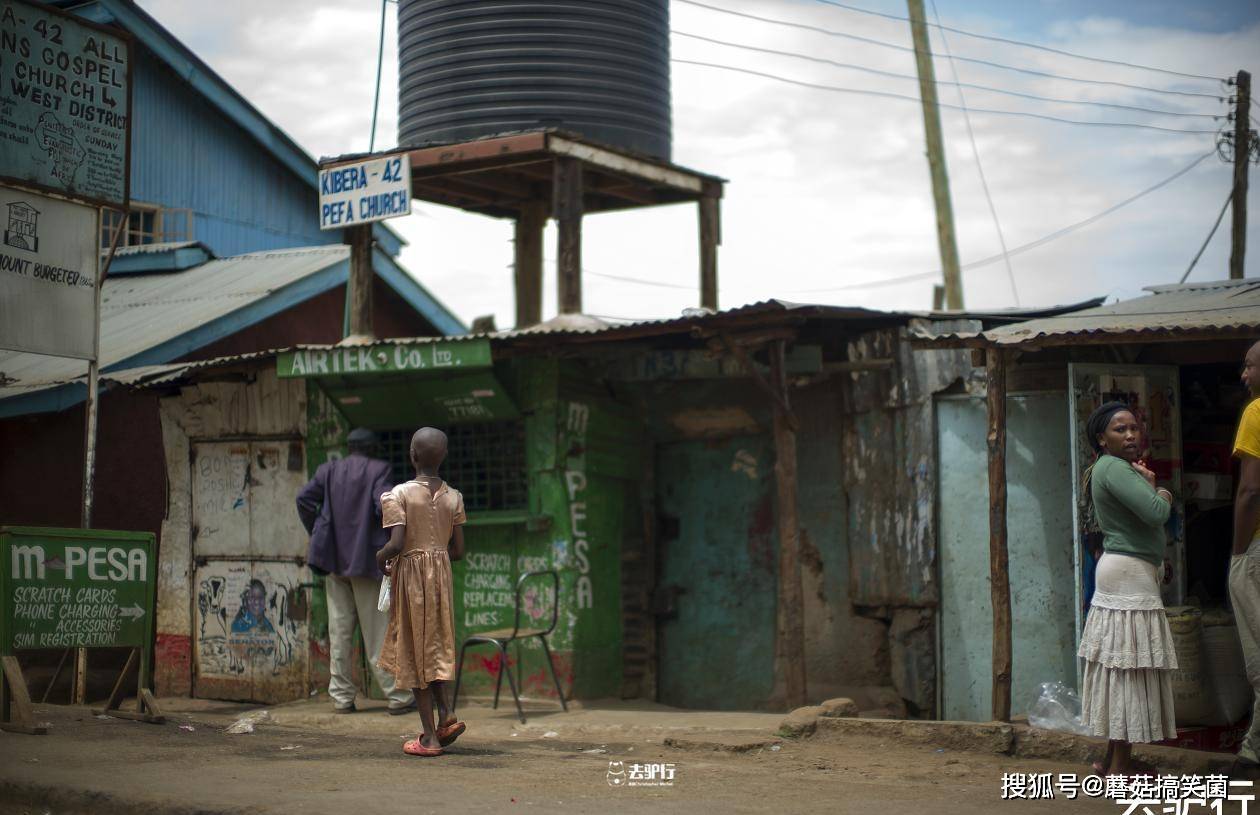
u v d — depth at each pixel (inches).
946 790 253.8
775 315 368.2
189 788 242.8
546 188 508.4
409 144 470.3
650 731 338.0
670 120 480.4
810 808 226.1
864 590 417.4
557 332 391.9
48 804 247.4
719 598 442.6
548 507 416.5
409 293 689.6
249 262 696.4
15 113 389.7
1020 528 382.6
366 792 237.8
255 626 459.5
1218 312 335.9
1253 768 266.8
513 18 448.8
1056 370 379.6
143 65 783.1
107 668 518.9
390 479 397.1
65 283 405.4
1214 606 334.3
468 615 430.3
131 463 557.6
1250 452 258.5
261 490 462.0
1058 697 339.0
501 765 281.9
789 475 383.6
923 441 404.2
